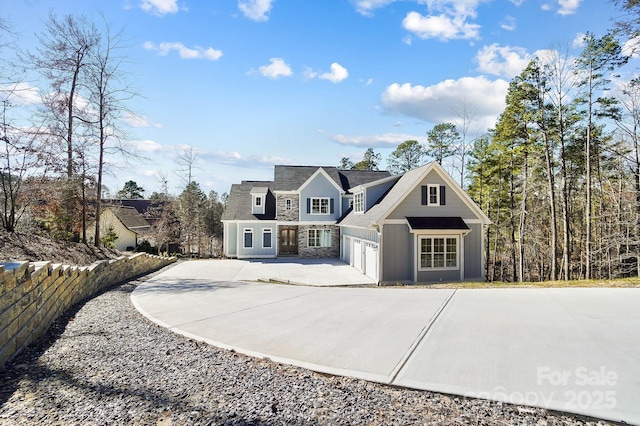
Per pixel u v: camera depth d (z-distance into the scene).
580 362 4.40
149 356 4.63
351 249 21.66
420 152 42.84
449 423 2.99
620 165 24.19
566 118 21.59
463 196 16.83
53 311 6.19
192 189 40.00
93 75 16.88
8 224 12.25
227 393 3.54
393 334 5.74
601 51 18.64
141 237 33.31
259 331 6.00
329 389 3.68
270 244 26.00
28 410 3.12
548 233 28.58
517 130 23.67
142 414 3.09
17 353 4.52
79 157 16.33
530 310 7.26
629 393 3.57
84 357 4.52
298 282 16.03
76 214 17.20
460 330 5.88
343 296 9.62
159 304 8.41
